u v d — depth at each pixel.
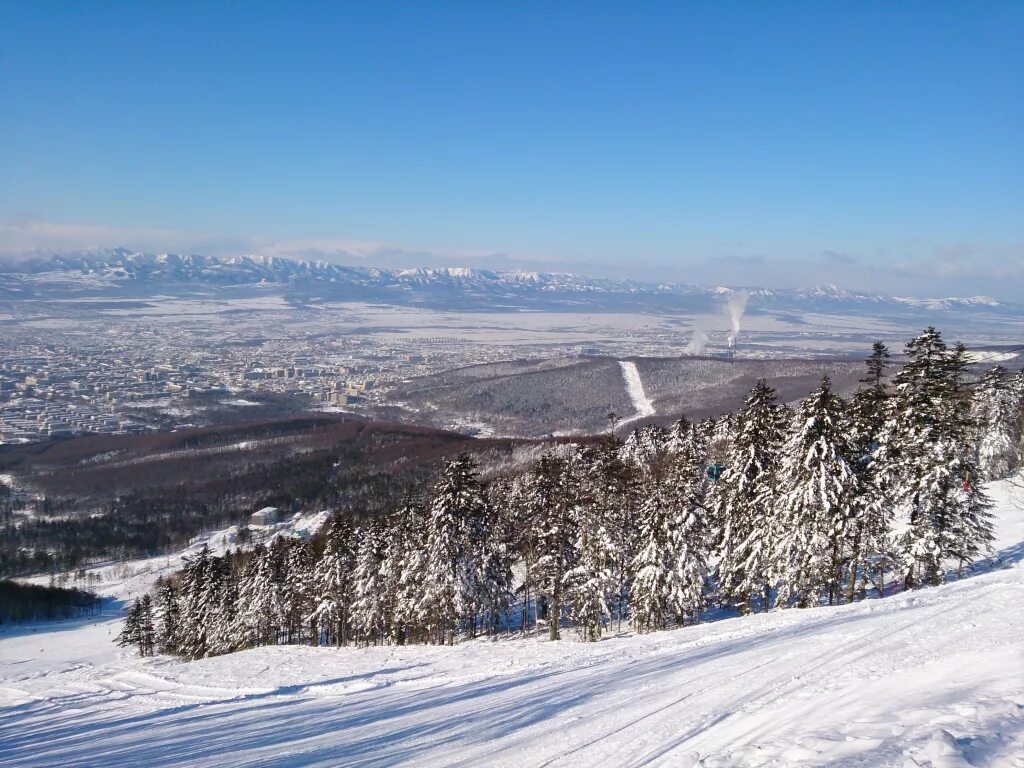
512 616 57.94
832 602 38.41
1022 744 8.14
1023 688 10.43
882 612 21.53
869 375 37.88
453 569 41.12
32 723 22.28
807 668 14.89
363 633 54.25
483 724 14.86
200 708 21.91
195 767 13.87
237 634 60.50
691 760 9.96
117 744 17.14
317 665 33.56
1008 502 52.84
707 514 40.66
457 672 23.88
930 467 33.81
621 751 11.49
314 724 17.08
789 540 33.81
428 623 43.91
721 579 40.91
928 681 11.94
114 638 85.50
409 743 14.01
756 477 38.16
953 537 33.53
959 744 8.08
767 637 20.47
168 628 78.81
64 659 75.69
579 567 39.03
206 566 70.75
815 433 33.62
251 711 20.31
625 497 41.69
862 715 10.48
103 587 111.44
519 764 11.79
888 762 7.99
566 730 13.39
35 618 97.31
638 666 19.30
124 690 30.50
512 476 84.31
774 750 9.52
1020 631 15.08
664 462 50.91
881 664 13.95
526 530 42.72
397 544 48.53
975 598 20.67
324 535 76.38
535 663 23.28
